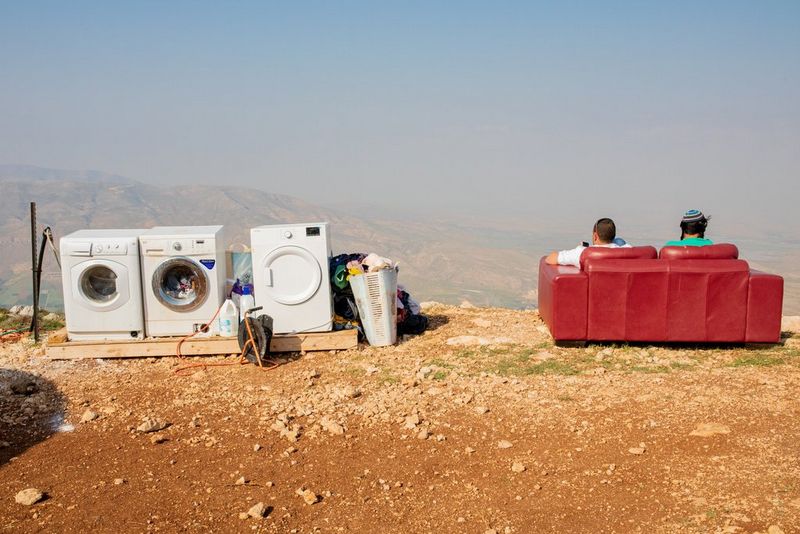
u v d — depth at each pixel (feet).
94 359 24.22
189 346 24.25
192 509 12.91
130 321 24.94
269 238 24.71
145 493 13.58
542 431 16.28
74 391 20.52
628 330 23.72
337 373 21.80
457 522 12.25
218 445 16.10
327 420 17.08
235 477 14.32
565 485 13.46
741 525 11.43
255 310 23.81
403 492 13.50
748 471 13.48
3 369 23.03
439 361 22.77
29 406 19.11
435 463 14.79
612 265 23.66
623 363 21.93
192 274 25.35
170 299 25.12
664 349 23.70
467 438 16.06
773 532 10.96
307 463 14.96
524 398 18.61
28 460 15.37
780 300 23.00
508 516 12.38
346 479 14.14
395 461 14.94
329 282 25.14
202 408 18.76
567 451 15.07
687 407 17.37
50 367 23.31
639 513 12.19
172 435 16.78
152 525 12.30
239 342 23.72
